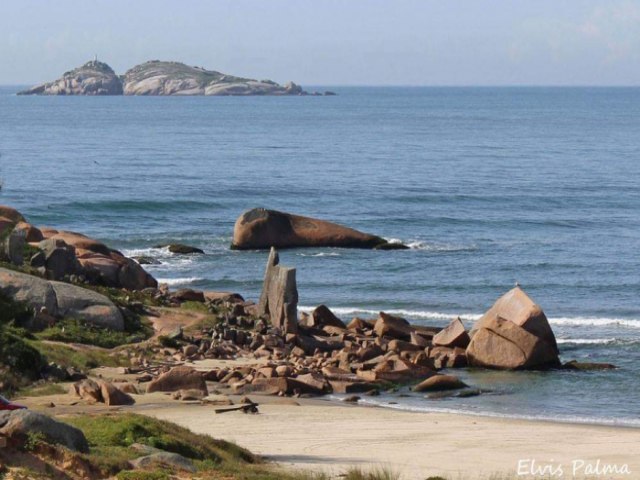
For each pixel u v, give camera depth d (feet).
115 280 239.09
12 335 164.55
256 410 152.05
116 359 180.34
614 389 183.73
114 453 97.30
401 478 113.50
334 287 285.84
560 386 185.47
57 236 263.90
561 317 251.39
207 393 160.86
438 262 321.93
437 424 150.82
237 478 98.12
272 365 182.80
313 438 136.67
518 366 196.85
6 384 147.13
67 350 176.76
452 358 199.93
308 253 332.39
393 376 182.91
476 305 267.80
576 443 141.28
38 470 84.69
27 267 217.36
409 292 281.13
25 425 89.25
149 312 217.97
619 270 311.88
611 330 238.27
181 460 99.14
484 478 116.88
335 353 199.52
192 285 287.69
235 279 294.46
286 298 213.25
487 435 144.25
